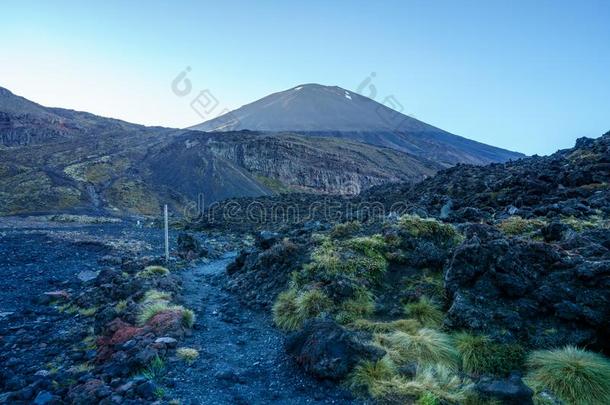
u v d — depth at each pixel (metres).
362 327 9.44
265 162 169.88
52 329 11.96
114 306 12.72
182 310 11.07
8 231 41.44
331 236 15.15
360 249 12.70
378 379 7.18
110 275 17.53
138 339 9.38
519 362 7.82
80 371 8.55
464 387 6.74
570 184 21.41
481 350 8.06
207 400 6.82
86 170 132.50
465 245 9.91
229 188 139.12
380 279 11.69
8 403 7.33
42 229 46.53
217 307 13.05
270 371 8.11
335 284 11.17
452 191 26.70
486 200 22.41
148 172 147.62
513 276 9.10
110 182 126.25
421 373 7.26
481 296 9.17
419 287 10.98
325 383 7.41
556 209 16.47
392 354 7.95
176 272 19.50
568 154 31.05
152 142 195.12
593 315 8.03
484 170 32.72
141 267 19.73
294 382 7.60
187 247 25.67
